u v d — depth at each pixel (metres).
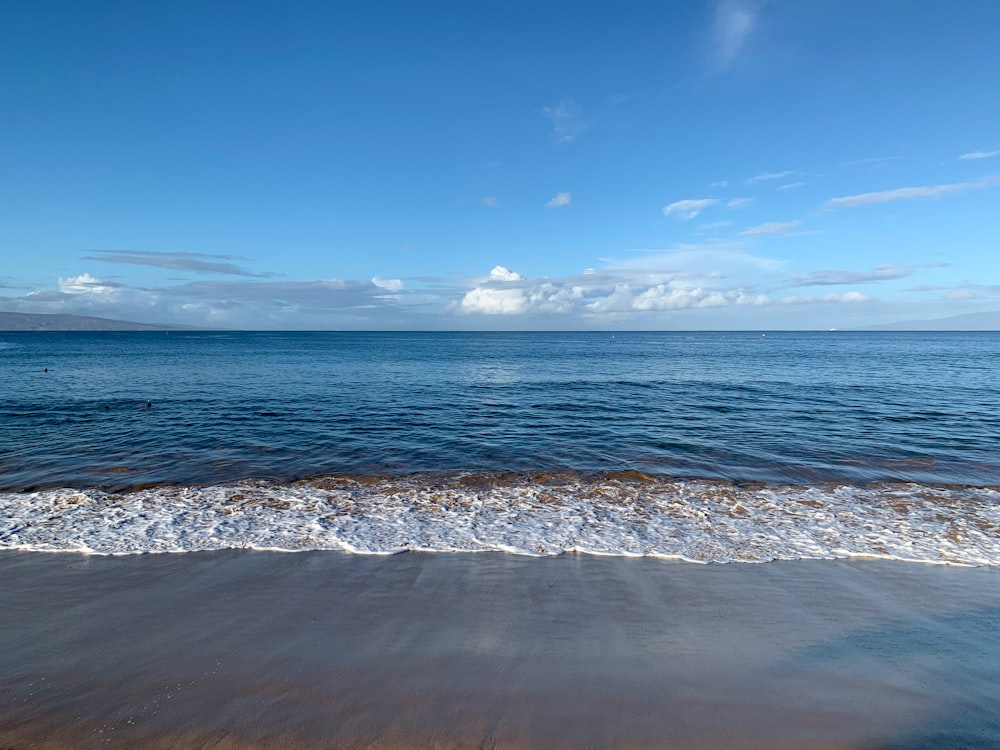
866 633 5.33
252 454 12.87
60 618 5.41
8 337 167.75
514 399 23.67
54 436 14.53
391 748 3.71
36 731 3.82
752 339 154.38
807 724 4.00
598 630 5.32
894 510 9.24
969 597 6.16
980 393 25.44
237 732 3.83
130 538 7.59
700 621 5.54
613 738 3.82
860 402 22.48
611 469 11.88
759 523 8.59
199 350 75.94
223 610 5.63
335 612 5.62
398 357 59.44
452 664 4.70
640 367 45.66
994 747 3.78
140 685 4.34
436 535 7.91
